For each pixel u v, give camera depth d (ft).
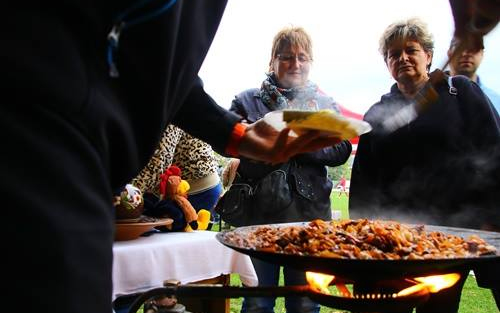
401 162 7.16
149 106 2.47
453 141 6.82
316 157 7.71
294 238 4.06
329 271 3.34
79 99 1.97
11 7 1.86
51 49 1.90
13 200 1.74
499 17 3.11
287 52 7.86
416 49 6.77
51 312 1.79
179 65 2.67
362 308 3.16
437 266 3.19
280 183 7.51
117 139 2.32
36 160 1.81
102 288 2.03
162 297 4.84
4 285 1.72
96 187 2.06
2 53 1.79
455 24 3.33
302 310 8.00
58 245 1.82
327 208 7.88
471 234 5.01
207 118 3.76
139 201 6.51
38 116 1.84
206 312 7.31
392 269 3.20
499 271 6.31
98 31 2.07
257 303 8.07
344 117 3.29
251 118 7.84
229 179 9.00
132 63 2.28
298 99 7.94
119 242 6.27
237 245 3.90
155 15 2.23
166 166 8.12
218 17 2.99
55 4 1.94
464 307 12.05
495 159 6.66
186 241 6.49
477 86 6.95
